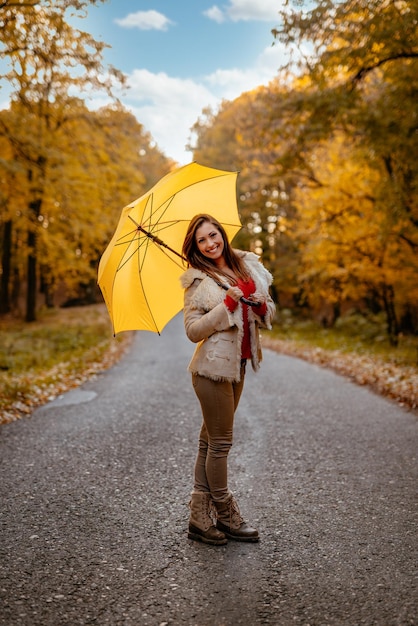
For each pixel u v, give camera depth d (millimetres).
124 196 22547
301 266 23906
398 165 11570
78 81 13766
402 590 2781
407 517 3742
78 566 3105
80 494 4281
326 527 3611
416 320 21500
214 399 3365
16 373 10594
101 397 8586
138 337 22125
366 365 11531
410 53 9328
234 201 3799
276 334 23203
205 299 3291
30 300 25469
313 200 16328
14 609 2648
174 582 2916
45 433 6246
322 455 5297
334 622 2512
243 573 3008
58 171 17375
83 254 25156
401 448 5465
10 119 14688
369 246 15453
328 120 11094
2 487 4434
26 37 10773
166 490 4363
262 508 3969
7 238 27500
